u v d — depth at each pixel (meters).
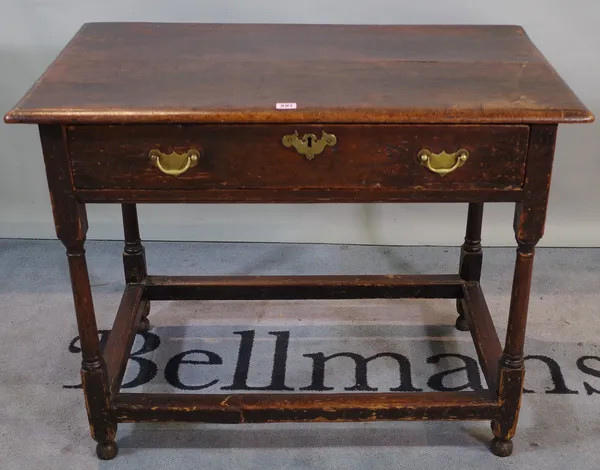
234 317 2.07
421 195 1.42
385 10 2.14
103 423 1.62
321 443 1.69
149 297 1.98
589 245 2.37
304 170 1.40
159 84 1.43
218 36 1.69
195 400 1.62
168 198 1.42
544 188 1.41
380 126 1.36
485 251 2.35
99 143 1.36
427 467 1.64
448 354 1.94
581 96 2.21
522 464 1.64
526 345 1.97
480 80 1.46
